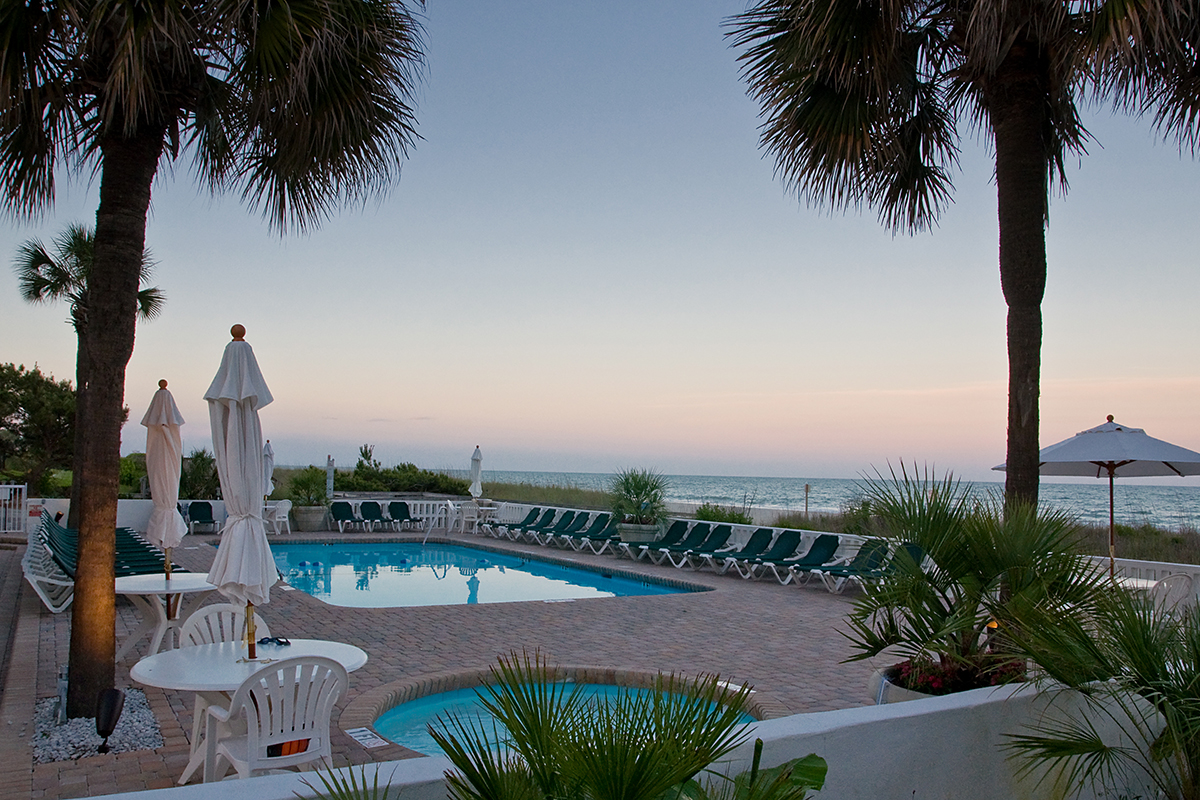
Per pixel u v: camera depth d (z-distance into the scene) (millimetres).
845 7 4848
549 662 7410
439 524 22656
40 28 4273
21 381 24203
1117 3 4156
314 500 22281
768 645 8391
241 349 4820
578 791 1704
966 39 5371
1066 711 3494
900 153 6277
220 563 4473
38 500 18844
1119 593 3480
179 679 3979
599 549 17719
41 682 6266
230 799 1894
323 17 4699
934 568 4234
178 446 7496
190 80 5355
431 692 6738
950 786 3141
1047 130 5934
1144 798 3744
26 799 4062
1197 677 3012
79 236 14961
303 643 4914
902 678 4426
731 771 2553
